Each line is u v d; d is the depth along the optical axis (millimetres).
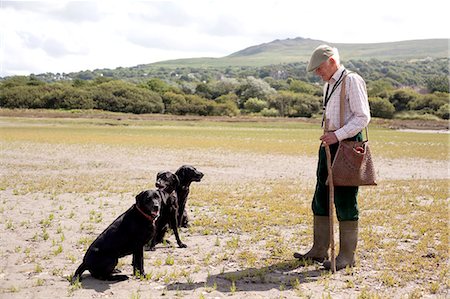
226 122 72562
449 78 149250
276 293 6262
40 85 107688
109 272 6688
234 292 6281
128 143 33438
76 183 15977
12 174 17969
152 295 6195
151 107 102250
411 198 13516
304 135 46094
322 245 7562
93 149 28812
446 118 98250
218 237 9297
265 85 127500
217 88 135250
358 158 6895
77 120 66188
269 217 10836
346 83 7105
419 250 8203
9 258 7773
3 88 111250
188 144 33438
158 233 8539
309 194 14188
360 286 6551
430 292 6367
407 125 68375
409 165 23156
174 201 8555
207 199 13148
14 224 10086
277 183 16656
